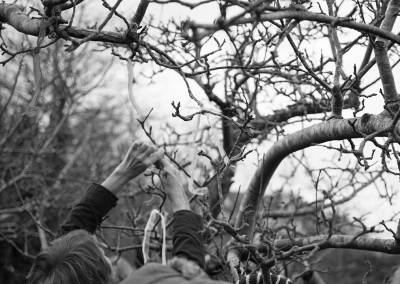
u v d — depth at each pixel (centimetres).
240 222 461
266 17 238
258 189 449
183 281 248
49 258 287
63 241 294
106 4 340
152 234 584
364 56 461
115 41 347
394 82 346
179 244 280
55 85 962
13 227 1116
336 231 597
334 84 371
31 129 973
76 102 1103
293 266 580
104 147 1277
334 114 376
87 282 284
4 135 1001
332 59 500
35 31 359
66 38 342
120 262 688
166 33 536
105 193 317
